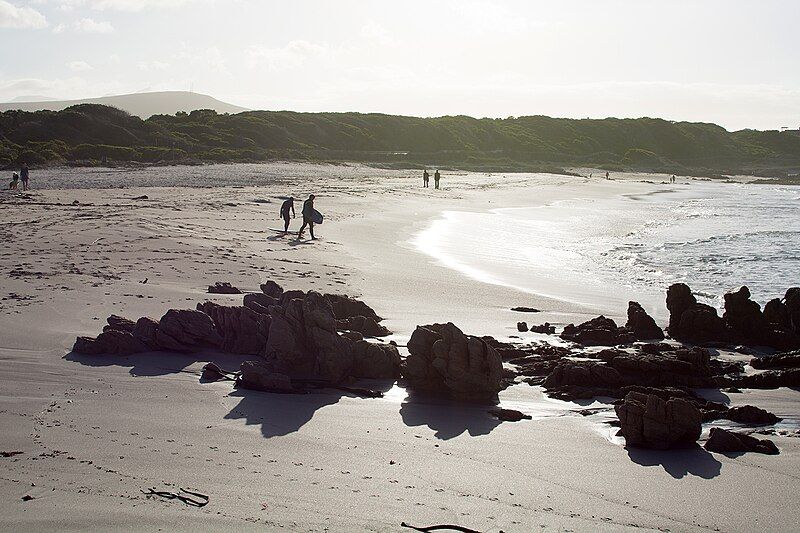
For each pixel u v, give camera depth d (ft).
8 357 33.94
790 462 24.79
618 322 49.80
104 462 22.25
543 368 36.83
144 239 70.49
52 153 208.44
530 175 288.30
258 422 27.25
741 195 234.17
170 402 29.09
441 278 64.28
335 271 63.05
